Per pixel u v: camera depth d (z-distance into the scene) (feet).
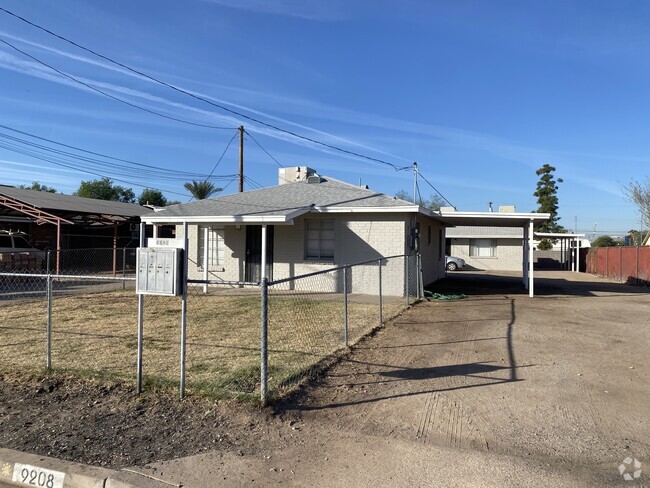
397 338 26.45
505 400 16.33
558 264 141.18
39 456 12.35
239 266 52.85
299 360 21.08
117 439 13.37
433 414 15.11
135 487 10.94
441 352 23.17
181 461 12.11
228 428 14.06
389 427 14.14
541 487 10.80
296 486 10.97
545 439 13.28
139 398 16.28
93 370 19.16
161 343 24.50
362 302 41.63
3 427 14.20
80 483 11.39
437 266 68.90
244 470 11.67
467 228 111.24
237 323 30.55
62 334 26.66
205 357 21.57
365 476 11.36
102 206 88.07
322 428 14.06
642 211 111.34
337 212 48.26
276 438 13.41
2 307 37.11
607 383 18.19
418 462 11.99
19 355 21.84
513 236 108.47
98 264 90.99
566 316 34.73
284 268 51.16
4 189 79.20
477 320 32.60
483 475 11.34
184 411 15.24
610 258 84.58
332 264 49.52
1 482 12.03
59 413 15.21
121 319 31.83
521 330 28.81
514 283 66.33
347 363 21.15
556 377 18.92
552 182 180.14
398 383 18.25
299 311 35.68
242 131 93.61
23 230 84.28
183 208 53.36
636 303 43.14
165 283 15.96
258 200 54.44
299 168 67.87
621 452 12.50
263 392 15.38
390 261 47.60
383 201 49.24
